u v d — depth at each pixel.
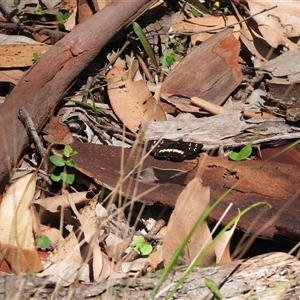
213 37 7.74
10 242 5.52
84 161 6.33
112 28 7.20
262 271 4.99
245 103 7.49
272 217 5.82
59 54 6.85
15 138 6.22
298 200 6.02
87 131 6.91
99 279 5.40
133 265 5.63
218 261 5.45
